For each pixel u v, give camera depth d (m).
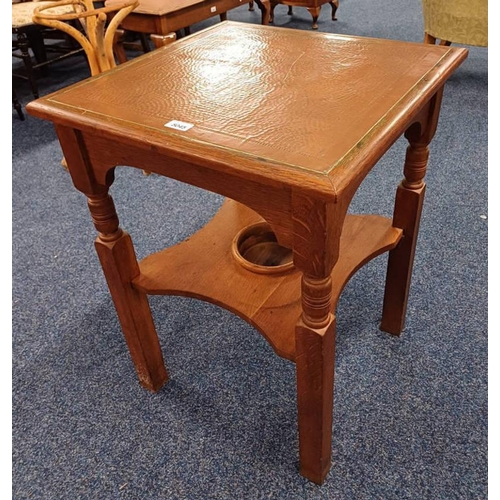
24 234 1.67
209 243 1.06
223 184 0.69
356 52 0.91
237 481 0.93
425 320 1.22
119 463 0.98
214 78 0.85
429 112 0.86
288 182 0.57
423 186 0.97
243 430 1.02
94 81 0.88
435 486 0.90
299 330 0.72
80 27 2.71
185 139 0.66
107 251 0.91
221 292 0.92
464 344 1.15
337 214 0.62
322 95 0.75
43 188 1.92
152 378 1.09
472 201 1.61
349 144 0.62
